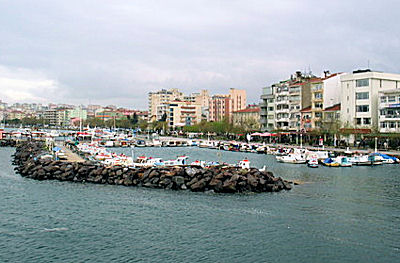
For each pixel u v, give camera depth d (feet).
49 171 274.77
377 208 188.55
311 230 156.56
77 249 137.59
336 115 505.66
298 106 578.66
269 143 562.66
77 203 198.80
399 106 419.33
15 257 131.13
